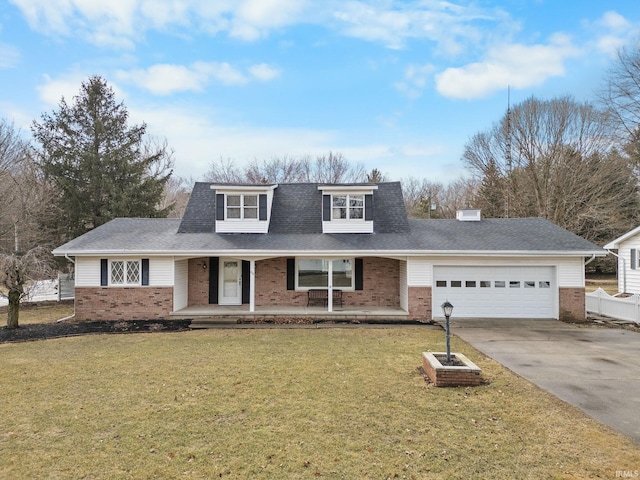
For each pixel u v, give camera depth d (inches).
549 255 565.6
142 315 584.7
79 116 940.0
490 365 340.8
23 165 906.1
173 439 203.5
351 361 355.3
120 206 885.8
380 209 695.7
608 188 1202.0
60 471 173.8
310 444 197.9
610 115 1111.6
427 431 212.7
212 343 431.5
